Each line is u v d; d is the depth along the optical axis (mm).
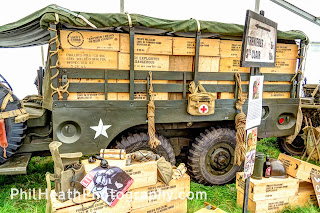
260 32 2549
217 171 4000
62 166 2510
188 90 3668
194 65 3613
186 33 3592
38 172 4285
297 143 5477
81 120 3207
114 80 3326
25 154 3492
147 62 3439
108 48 3250
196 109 3559
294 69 4277
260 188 3156
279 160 3633
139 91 3426
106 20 3100
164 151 3732
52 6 2967
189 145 4238
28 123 3531
